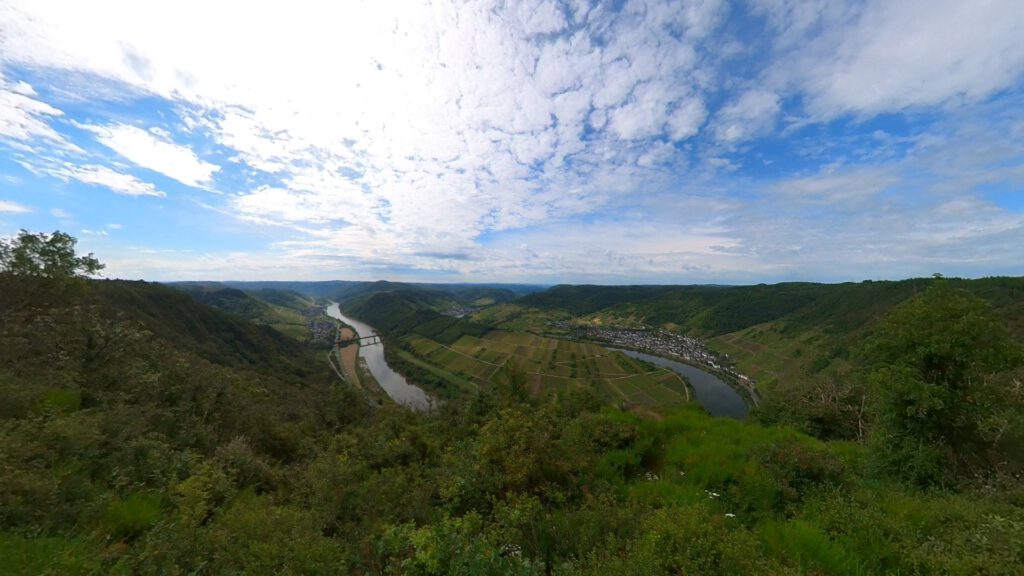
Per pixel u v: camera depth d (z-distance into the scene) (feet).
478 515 17.94
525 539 17.57
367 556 17.89
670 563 14.02
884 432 35.53
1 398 27.22
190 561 15.46
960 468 32.81
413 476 28.73
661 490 24.61
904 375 34.81
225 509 23.53
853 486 24.35
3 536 14.58
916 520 19.77
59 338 45.73
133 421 31.07
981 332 33.06
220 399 57.41
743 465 27.32
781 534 18.43
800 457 25.55
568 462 25.39
